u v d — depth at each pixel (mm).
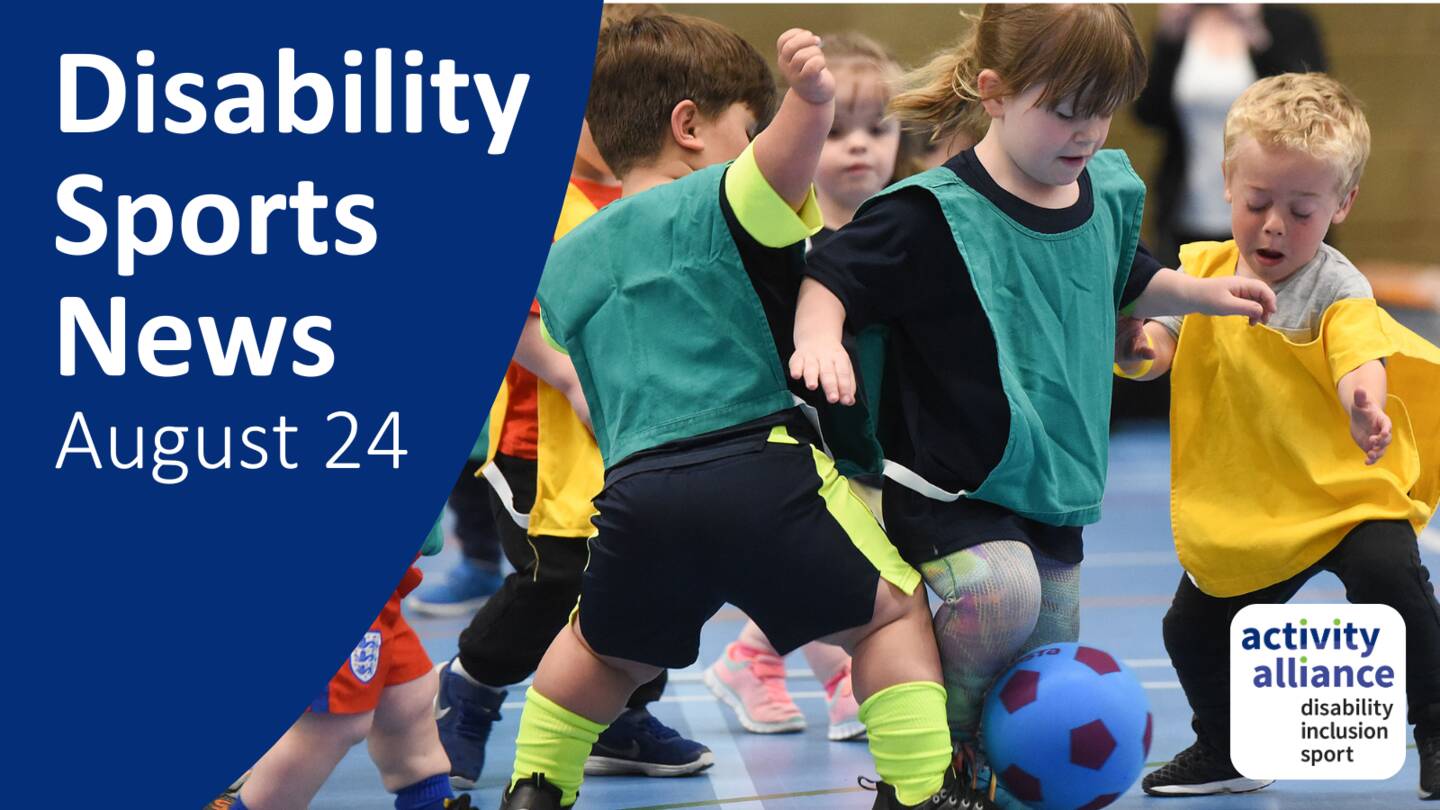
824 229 9711
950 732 6199
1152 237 20375
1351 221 25609
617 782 7973
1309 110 6770
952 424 6000
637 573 5746
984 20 6023
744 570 5719
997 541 5945
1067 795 6000
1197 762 7465
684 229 5910
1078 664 6055
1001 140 6012
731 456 5738
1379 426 6398
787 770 8133
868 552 5809
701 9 21578
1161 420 21828
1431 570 13406
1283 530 6934
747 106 7316
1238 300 6344
